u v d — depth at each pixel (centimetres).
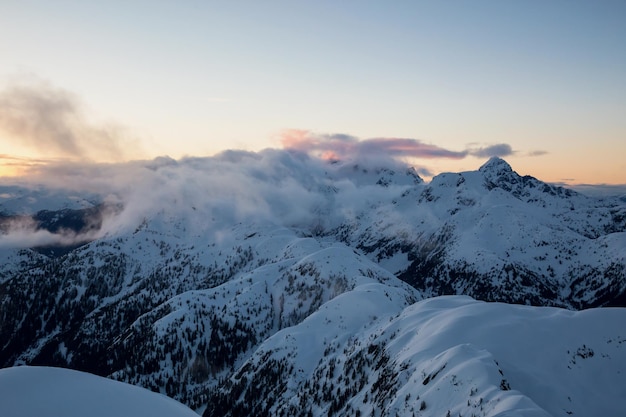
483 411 4888
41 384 1609
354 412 8244
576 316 8944
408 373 7681
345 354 11956
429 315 10794
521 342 7869
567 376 7112
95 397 1638
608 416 6269
